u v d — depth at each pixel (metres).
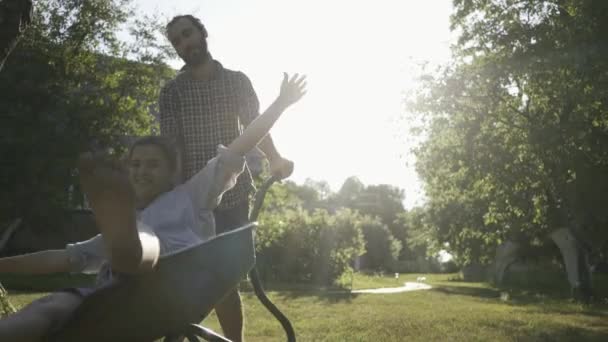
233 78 4.04
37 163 21.95
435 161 24.56
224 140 4.02
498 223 28.86
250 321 11.11
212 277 2.05
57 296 1.75
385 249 75.94
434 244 39.62
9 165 21.91
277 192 33.00
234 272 2.15
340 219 32.69
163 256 1.88
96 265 2.50
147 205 2.62
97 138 24.33
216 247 2.04
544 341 10.05
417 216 40.22
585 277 28.81
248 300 17.08
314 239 31.64
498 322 12.86
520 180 22.41
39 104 22.84
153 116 28.06
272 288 26.03
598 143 20.12
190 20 3.86
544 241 35.12
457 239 35.09
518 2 21.86
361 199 122.56
